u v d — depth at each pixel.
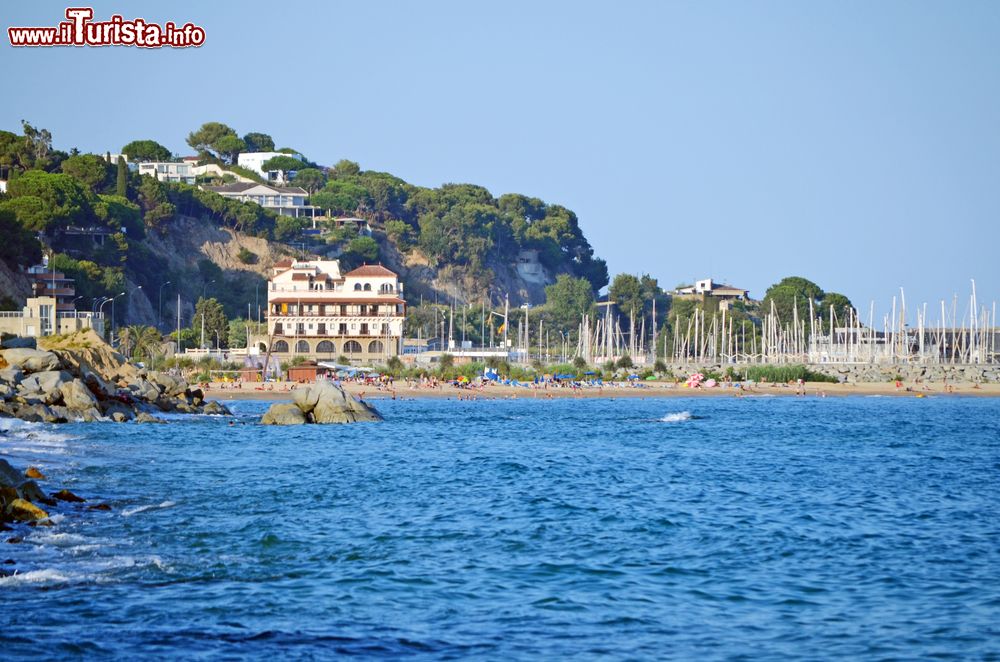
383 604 75.62
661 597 79.94
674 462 170.75
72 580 77.94
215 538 95.56
